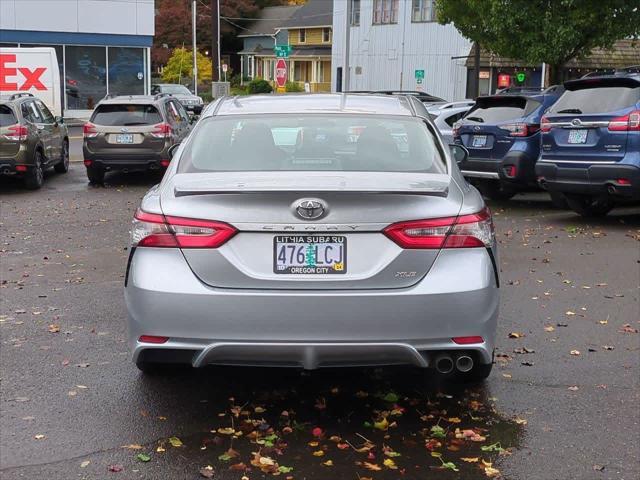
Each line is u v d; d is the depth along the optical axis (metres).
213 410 4.59
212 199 4.07
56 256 8.90
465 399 4.74
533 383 5.00
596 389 4.90
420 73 36.19
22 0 33.78
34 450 4.06
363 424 4.40
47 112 16.80
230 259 4.02
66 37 34.72
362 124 5.06
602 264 8.37
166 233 4.10
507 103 12.51
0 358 5.41
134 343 4.17
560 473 3.84
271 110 5.24
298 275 4.01
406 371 5.18
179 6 81.75
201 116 5.34
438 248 4.05
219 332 4.00
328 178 4.30
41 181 15.38
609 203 11.56
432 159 4.77
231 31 84.31
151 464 3.92
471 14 20.05
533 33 18.05
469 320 4.04
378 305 3.96
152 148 15.36
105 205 13.05
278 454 4.03
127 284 4.25
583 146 10.27
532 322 6.31
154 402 4.70
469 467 3.90
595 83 10.38
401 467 3.89
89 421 4.42
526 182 12.15
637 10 17.59
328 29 72.38
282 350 4.00
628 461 3.96
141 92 36.59
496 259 4.32
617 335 5.98
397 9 44.12
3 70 26.95
